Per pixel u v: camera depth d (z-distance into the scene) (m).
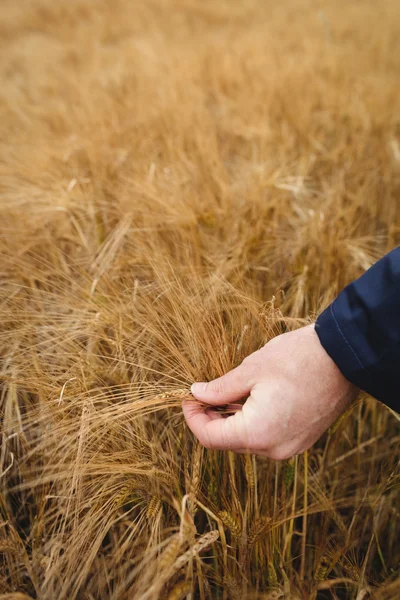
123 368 0.62
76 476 0.52
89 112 1.50
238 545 0.55
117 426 0.54
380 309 0.50
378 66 2.16
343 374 0.51
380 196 1.08
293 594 0.54
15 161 1.09
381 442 0.71
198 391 0.52
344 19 3.18
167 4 4.24
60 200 0.84
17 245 0.78
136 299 0.65
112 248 0.74
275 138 1.33
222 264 0.72
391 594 0.50
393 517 0.63
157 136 1.31
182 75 1.90
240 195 0.94
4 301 0.66
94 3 4.44
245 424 0.50
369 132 1.35
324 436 0.69
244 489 0.61
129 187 0.91
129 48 2.57
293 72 1.88
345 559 0.58
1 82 2.27
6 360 0.62
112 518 0.54
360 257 0.79
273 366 0.51
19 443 0.64
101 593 0.56
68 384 0.58
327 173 1.21
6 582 0.58
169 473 0.55
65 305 0.65
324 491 0.64
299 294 0.70
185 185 0.97
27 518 0.65
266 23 3.28
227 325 0.62
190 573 0.49
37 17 4.03
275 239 0.83
